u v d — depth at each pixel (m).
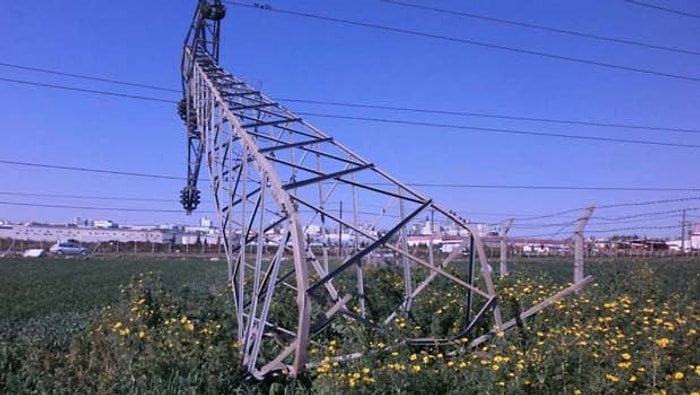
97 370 12.16
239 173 16.34
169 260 75.50
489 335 12.89
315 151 16.12
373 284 17.67
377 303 16.50
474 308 14.91
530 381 9.66
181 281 38.78
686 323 11.66
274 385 11.31
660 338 10.66
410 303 14.90
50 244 108.00
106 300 30.23
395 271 19.16
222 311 16.73
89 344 13.77
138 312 14.99
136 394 10.84
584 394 9.38
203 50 28.06
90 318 20.25
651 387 9.45
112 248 103.81
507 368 9.91
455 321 14.12
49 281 43.56
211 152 20.36
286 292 17.44
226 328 15.10
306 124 17.69
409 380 10.38
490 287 13.18
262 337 12.77
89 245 105.56
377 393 10.14
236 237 20.62
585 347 10.28
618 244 30.09
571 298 14.56
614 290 17.20
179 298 18.08
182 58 31.36
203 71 24.38
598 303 14.12
